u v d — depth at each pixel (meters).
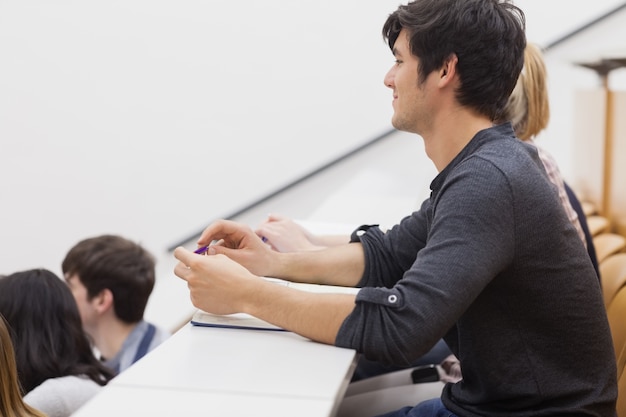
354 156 4.52
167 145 4.67
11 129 4.74
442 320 1.20
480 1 1.38
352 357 1.18
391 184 3.79
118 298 2.52
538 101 2.17
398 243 1.64
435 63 1.38
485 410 1.36
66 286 1.94
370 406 1.72
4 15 4.63
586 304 1.34
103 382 1.93
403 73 1.41
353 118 4.51
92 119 4.70
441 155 1.43
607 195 3.18
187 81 4.60
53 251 4.85
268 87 4.55
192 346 1.22
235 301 1.28
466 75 1.37
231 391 1.05
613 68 3.39
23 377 1.88
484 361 1.34
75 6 4.59
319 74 4.50
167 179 4.70
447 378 1.81
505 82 1.40
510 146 1.34
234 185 4.65
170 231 4.74
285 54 4.51
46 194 4.79
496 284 1.31
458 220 1.24
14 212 4.82
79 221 4.80
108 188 4.75
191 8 4.53
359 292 1.23
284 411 1.00
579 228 2.18
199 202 4.70
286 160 4.60
